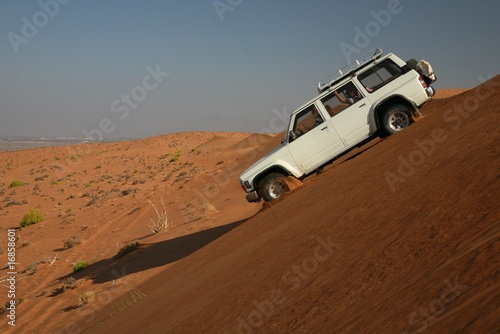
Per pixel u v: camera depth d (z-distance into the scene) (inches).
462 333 86.7
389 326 110.3
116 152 4881.9
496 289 93.4
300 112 554.3
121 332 347.6
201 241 823.1
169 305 325.1
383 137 546.0
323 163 553.0
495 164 172.9
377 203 235.8
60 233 1503.4
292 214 368.2
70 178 3235.7
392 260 154.9
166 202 1636.3
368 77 539.2
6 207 2311.8
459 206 158.7
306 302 169.9
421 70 538.0
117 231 1337.4
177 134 6077.8
